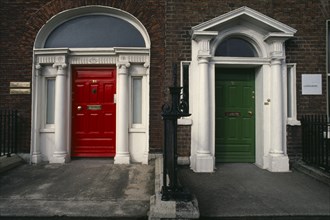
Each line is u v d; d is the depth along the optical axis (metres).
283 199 4.53
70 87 7.04
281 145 6.24
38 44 6.99
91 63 7.00
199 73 6.27
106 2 6.95
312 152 6.09
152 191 4.91
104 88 7.12
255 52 6.64
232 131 6.83
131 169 6.21
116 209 4.19
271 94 6.37
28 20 6.93
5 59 6.89
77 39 7.11
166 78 6.38
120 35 7.12
